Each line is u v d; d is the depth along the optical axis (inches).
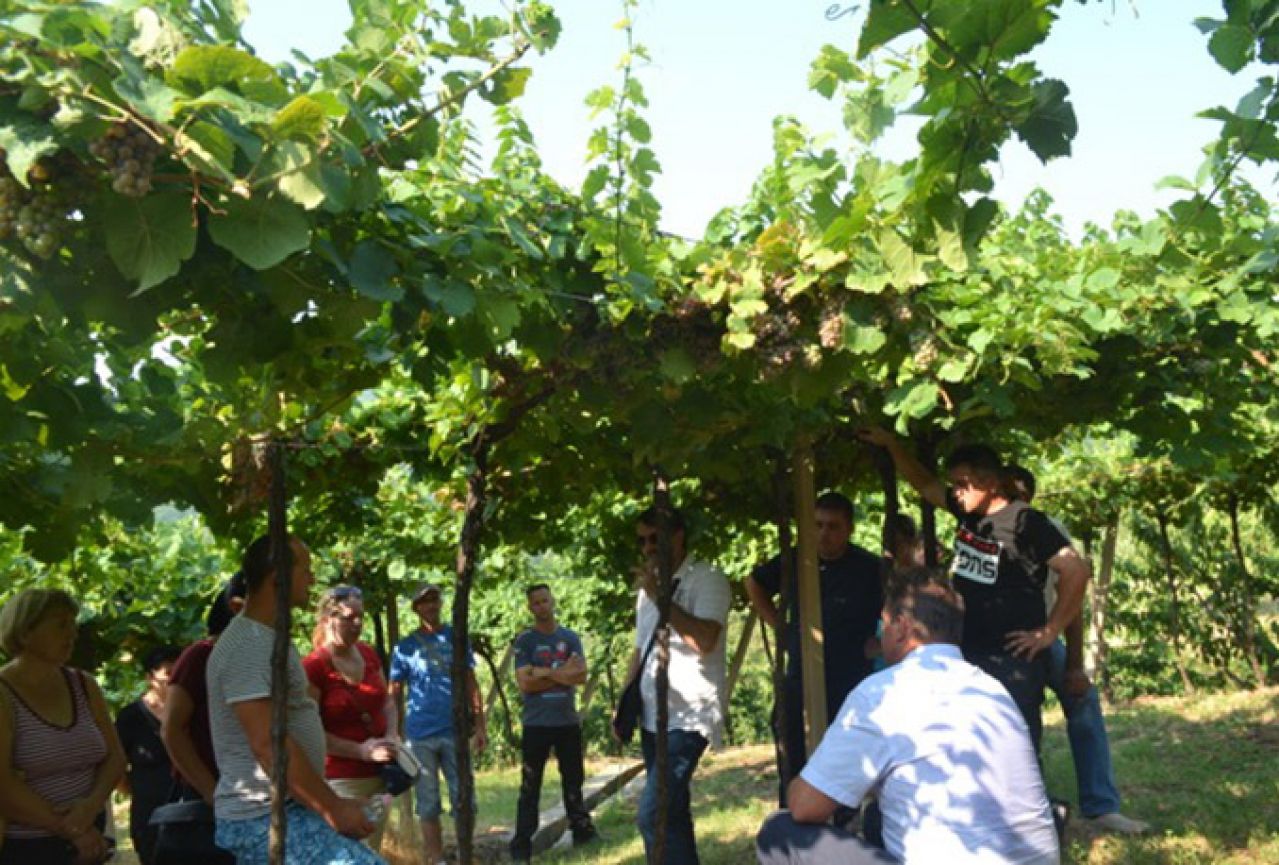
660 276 150.4
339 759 235.6
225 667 159.5
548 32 122.0
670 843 227.8
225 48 93.9
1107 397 219.5
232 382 140.1
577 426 185.9
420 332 145.6
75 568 277.7
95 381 135.7
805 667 216.1
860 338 147.6
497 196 144.6
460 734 191.2
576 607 606.9
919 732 130.0
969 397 201.8
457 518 395.5
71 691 180.4
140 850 214.5
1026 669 209.2
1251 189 185.5
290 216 101.7
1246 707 463.5
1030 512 213.3
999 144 115.4
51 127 92.7
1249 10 103.9
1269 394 229.1
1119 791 325.7
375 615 436.5
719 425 191.2
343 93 105.8
